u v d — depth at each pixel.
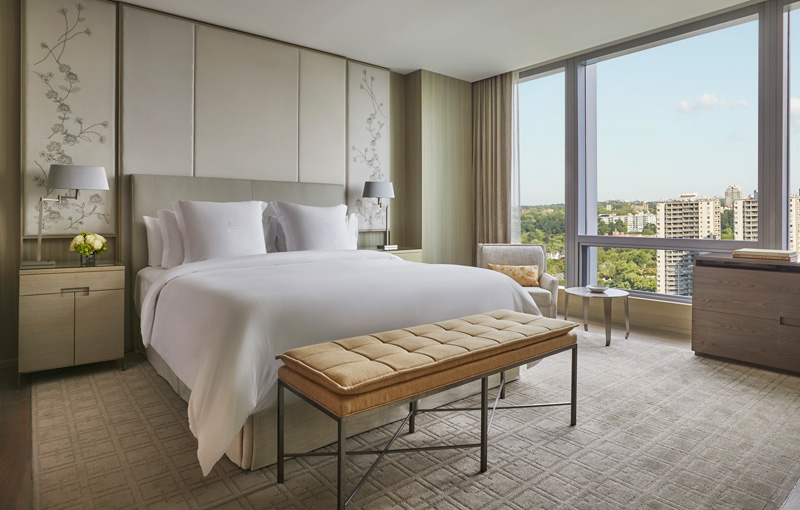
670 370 3.05
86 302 2.98
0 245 3.18
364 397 1.49
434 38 4.25
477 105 5.55
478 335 2.03
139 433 2.16
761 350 3.08
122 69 3.48
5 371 3.08
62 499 1.63
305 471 1.83
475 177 5.61
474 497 1.64
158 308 2.56
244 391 1.73
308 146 4.48
